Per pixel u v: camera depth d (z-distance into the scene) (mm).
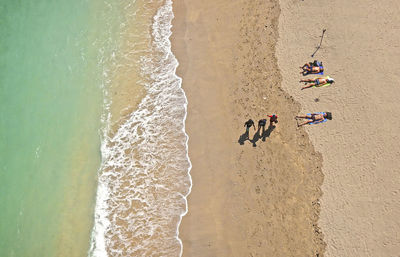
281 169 20250
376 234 18672
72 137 21469
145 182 20031
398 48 23047
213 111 21969
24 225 19250
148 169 20406
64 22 25750
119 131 21531
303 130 21281
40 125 21984
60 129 21781
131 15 25922
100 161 20594
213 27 24844
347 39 23562
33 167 20766
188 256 18172
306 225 19031
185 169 20375
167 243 18438
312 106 21844
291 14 24922
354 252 18375
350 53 23109
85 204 19516
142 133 21500
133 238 18562
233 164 20359
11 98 22953
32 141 21531
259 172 20156
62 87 23172
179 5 26031
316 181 20031
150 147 21078
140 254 18172
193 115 21969
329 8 24750
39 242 18750
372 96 21812
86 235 18750
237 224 18891
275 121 20891
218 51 23891
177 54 24094
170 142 21203
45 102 22703
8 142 21547
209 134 21297
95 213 19203
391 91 21844
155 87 23062
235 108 21938
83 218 19188
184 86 22922
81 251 18391
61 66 23938
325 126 21312
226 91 22500
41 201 19812
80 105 22484
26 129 21922
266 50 23719
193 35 24656
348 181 19938
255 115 21688
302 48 23609
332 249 18500
